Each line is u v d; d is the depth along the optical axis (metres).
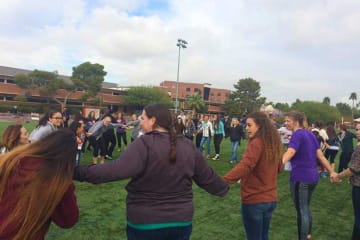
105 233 4.82
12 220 1.77
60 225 2.00
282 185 9.47
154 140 2.30
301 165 4.21
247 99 106.88
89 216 5.56
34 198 1.79
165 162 2.26
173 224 2.25
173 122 2.46
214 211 6.29
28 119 44.91
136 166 2.19
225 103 105.38
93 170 2.14
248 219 3.42
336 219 6.27
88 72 81.50
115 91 91.75
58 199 1.87
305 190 4.22
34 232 1.81
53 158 1.89
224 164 12.24
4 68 88.38
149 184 2.25
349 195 8.44
